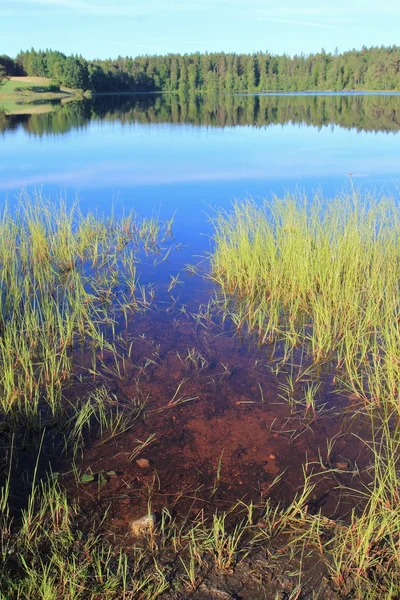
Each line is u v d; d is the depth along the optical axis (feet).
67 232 27.27
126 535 10.21
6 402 13.96
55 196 38.22
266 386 15.49
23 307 20.66
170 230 31.12
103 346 17.80
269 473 11.90
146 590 9.09
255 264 22.35
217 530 9.91
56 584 9.15
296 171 46.37
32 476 11.74
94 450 12.67
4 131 81.66
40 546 9.87
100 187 41.50
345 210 24.56
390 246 22.33
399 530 10.12
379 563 9.58
